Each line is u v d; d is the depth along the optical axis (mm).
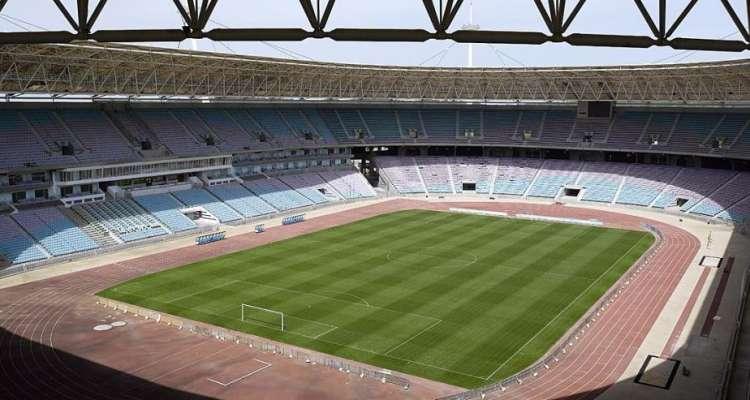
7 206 63469
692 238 69125
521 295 47938
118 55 60844
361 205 92312
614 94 94000
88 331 40812
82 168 69250
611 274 54000
